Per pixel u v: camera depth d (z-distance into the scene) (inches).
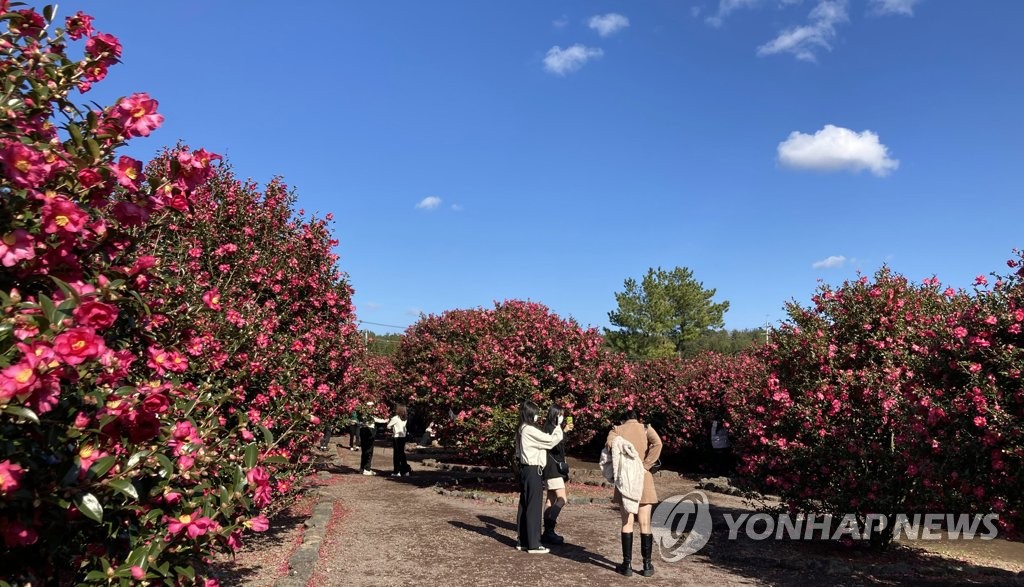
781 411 297.7
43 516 94.0
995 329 205.8
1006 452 191.2
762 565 273.0
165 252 218.4
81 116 109.2
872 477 273.4
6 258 87.2
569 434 483.5
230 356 234.2
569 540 314.3
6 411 74.8
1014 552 309.0
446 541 302.4
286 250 352.2
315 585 225.6
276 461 144.6
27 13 107.4
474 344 557.3
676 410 671.8
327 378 371.9
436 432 534.9
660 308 1333.7
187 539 114.2
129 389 95.7
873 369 288.2
